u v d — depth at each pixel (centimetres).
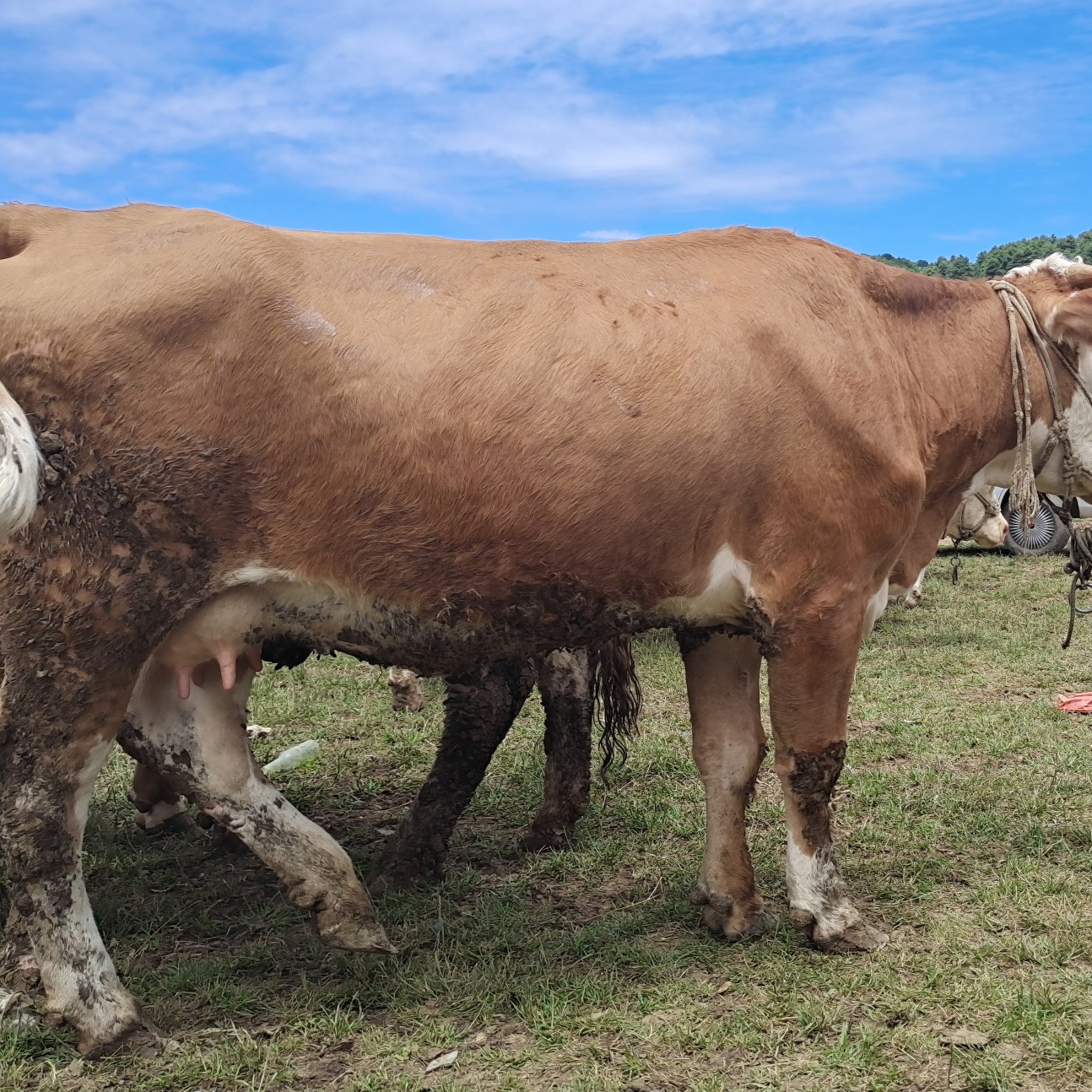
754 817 511
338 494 321
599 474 330
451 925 404
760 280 366
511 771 587
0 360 310
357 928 355
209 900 432
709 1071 306
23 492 282
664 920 406
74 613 310
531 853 479
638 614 358
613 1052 317
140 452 312
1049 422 416
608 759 528
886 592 398
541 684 478
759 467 351
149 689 347
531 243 362
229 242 322
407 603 334
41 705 312
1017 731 636
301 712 700
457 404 320
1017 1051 307
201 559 320
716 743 405
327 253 334
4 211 336
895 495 368
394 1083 302
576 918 414
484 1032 332
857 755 598
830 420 356
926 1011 329
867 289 390
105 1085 306
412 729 665
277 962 374
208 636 330
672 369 338
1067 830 476
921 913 400
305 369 316
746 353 348
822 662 369
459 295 334
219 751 351
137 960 377
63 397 310
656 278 358
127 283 314
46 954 318
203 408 314
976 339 405
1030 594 1148
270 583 328
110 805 537
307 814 538
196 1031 331
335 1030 331
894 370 381
